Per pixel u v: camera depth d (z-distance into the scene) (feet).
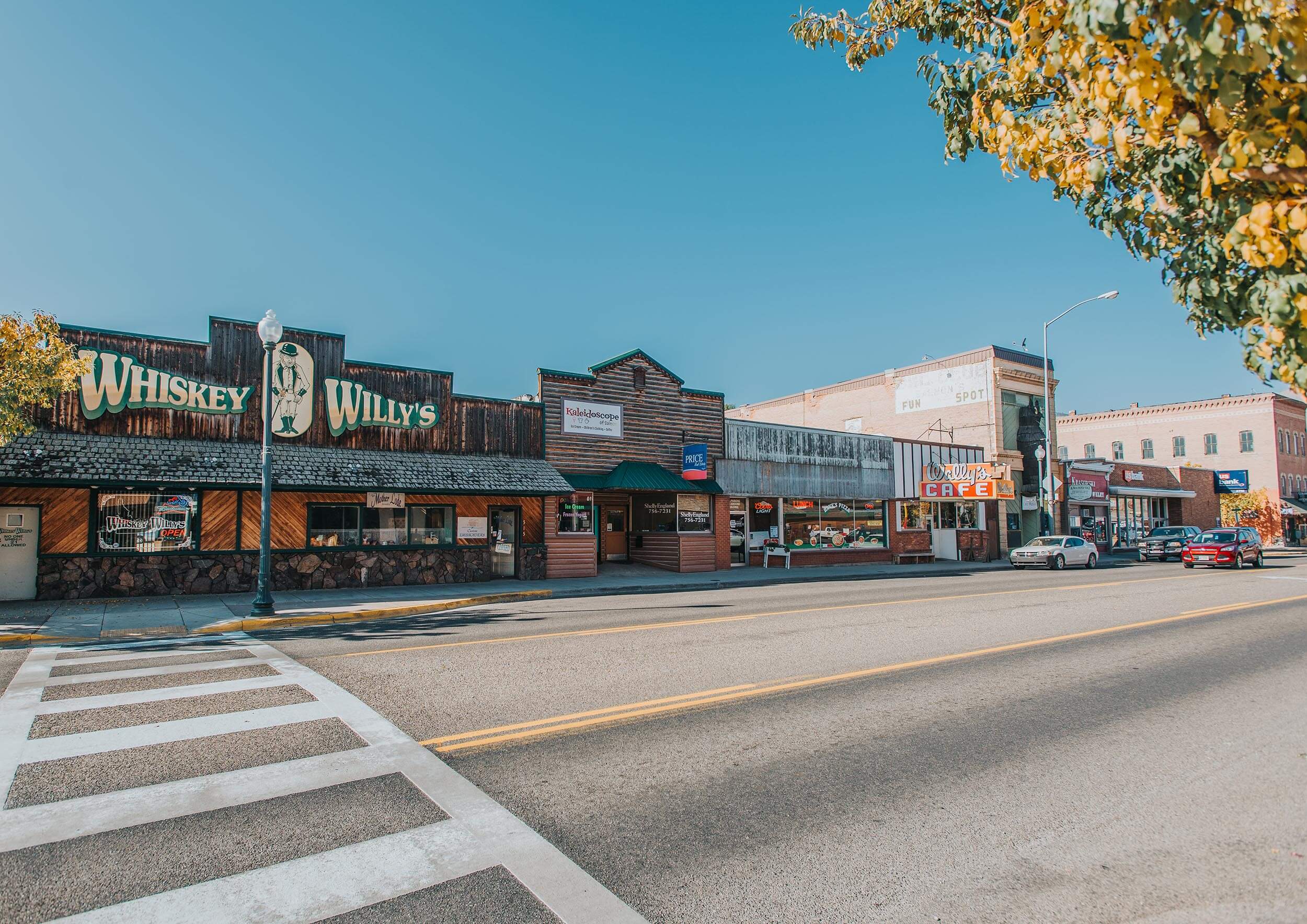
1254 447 171.01
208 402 56.29
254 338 58.85
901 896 11.42
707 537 85.20
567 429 76.13
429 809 14.44
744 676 26.13
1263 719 21.33
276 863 12.18
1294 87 8.61
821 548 97.76
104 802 14.58
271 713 20.89
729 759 17.52
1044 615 43.93
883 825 13.96
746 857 12.62
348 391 62.85
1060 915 10.95
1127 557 126.11
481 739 18.74
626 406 80.69
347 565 60.29
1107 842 13.37
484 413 70.64
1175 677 26.66
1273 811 14.79
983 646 32.68
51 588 49.42
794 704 22.44
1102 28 9.21
